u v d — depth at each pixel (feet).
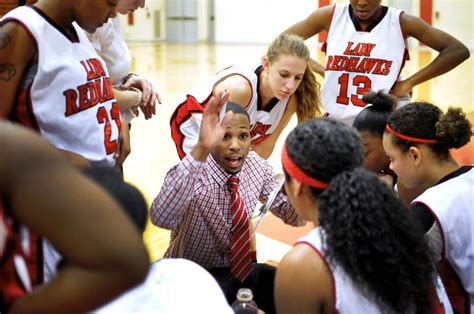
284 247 13.70
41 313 2.97
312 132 5.44
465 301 7.36
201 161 7.61
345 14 12.91
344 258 5.14
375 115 8.94
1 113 6.75
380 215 5.08
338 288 5.22
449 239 7.04
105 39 10.50
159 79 41.83
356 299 5.23
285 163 5.58
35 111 7.00
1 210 3.02
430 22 61.46
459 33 61.16
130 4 10.87
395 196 5.27
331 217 5.15
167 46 70.49
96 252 2.88
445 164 7.55
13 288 3.48
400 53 12.80
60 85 7.11
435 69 12.96
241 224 8.30
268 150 12.19
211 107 7.48
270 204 8.74
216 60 54.65
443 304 6.33
